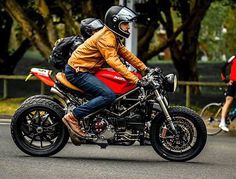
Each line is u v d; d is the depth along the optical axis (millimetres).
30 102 9820
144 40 25266
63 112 9750
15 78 21703
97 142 9570
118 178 8266
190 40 27734
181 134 9625
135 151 10852
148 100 9539
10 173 8484
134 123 9539
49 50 21938
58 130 9828
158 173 8711
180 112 9578
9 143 11398
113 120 9516
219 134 14938
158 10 24281
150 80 9445
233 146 12102
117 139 9578
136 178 8297
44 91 20766
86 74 9445
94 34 9516
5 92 22156
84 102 9617
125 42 17969
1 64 29125
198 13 24203
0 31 28875
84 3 21609
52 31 21453
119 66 9312
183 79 28406
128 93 9477
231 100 13961
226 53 60406
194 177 8492
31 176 8305
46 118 9789
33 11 25750
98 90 9391
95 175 8445
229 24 49969
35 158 9742
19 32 30844
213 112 14898
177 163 9594
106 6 21688
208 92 29734
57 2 22922
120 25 9359
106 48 9336
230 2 27656
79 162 9484
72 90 9578
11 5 21938
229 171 9070
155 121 9641
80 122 9531
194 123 9586
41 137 9844
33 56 54812
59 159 9734
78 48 9516
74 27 22766
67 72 9523
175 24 38000
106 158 10000
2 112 17844
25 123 9883
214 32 51875
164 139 9680
